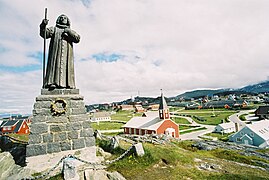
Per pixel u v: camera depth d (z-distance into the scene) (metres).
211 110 150.38
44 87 12.90
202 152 22.31
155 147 14.85
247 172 12.44
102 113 124.75
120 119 122.12
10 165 12.48
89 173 10.43
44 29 12.90
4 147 18.47
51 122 12.19
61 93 12.93
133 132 66.00
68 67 13.38
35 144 11.58
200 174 11.30
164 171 11.32
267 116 94.69
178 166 12.15
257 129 53.78
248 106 149.50
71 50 13.72
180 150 16.28
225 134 71.50
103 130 77.12
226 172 12.12
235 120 99.56
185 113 141.38
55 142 12.03
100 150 14.39
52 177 10.16
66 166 9.96
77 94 13.42
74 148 12.42
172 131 58.72
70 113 12.76
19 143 17.83
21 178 10.45
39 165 11.41
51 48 13.45
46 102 12.30
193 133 74.44
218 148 24.12
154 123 61.16
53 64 13.06
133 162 11.93
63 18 13.64
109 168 11.50
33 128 11.73
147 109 186.62
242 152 22.53
